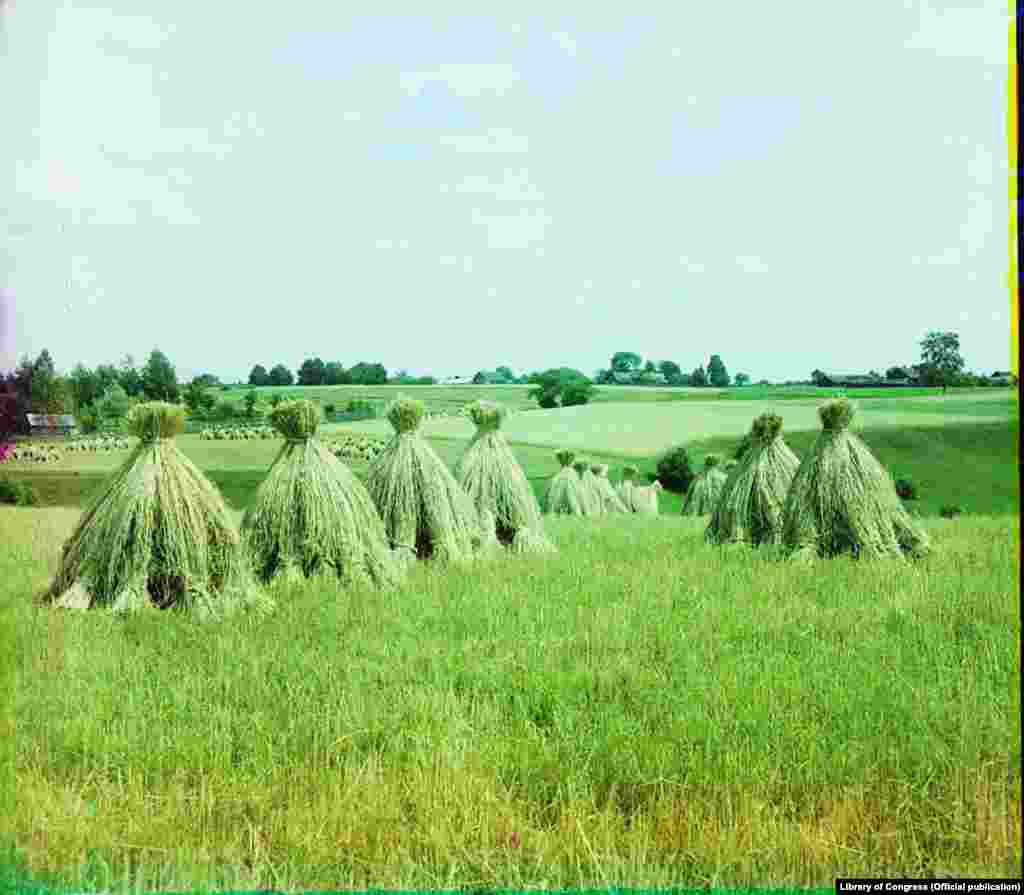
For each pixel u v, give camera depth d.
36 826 4.50
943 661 5.89
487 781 4.70
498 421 11.12
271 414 8.80
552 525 13.36
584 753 4.94
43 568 8.27
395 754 4.95
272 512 8.50
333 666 6.12
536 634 6.67
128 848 4.42
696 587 8.12
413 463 9.79
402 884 4.14
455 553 9.48
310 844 4.32
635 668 5.93
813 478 9.79
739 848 4.23
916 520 10.04
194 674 6.01
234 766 4.99
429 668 6.04
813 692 5.53
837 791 4.62
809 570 8.86
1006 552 8.98
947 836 4.32
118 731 5.28
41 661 6.04
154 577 7.37
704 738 5.01
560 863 4.27
